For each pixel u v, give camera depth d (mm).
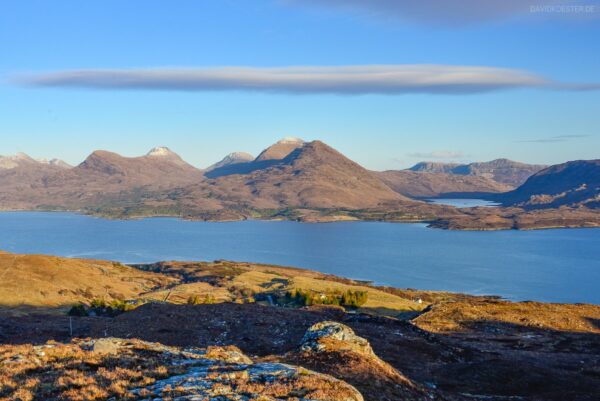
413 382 36781
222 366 28000
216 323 59969
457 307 98062
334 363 35688
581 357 62031
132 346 31766
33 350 30047
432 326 86625
